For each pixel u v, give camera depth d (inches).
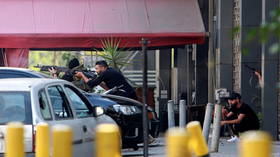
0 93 583.8
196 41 1341.0
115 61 1272.1
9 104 577.0
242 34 1191.6
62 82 649.0
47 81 618.2
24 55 1318.9
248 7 1196.5
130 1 1407.5
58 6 1385.3
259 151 256.7
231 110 1098.1
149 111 1032.2
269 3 1117.7
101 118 699.4
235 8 1278.3
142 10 1387.8
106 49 1278.3
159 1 1406.3
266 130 1138.0
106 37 1328.7
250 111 1088.8
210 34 1338.6
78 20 1357.0
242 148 263.3
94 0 1408.7
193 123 336.8
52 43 1323.8
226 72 1280.8
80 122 635.5
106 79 1050.1
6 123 563.5
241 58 1222.9
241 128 1085.8
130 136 931.3
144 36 1331.2
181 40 1342.3
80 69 1170.0
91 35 1326.3
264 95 1138.7
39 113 574.6
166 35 1331.2
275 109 1139.9
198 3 1424.7
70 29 1336.1
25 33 1316.4
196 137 333.1
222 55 1280.8
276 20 280.7
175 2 1403.8
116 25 1350.9
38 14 1363.2
